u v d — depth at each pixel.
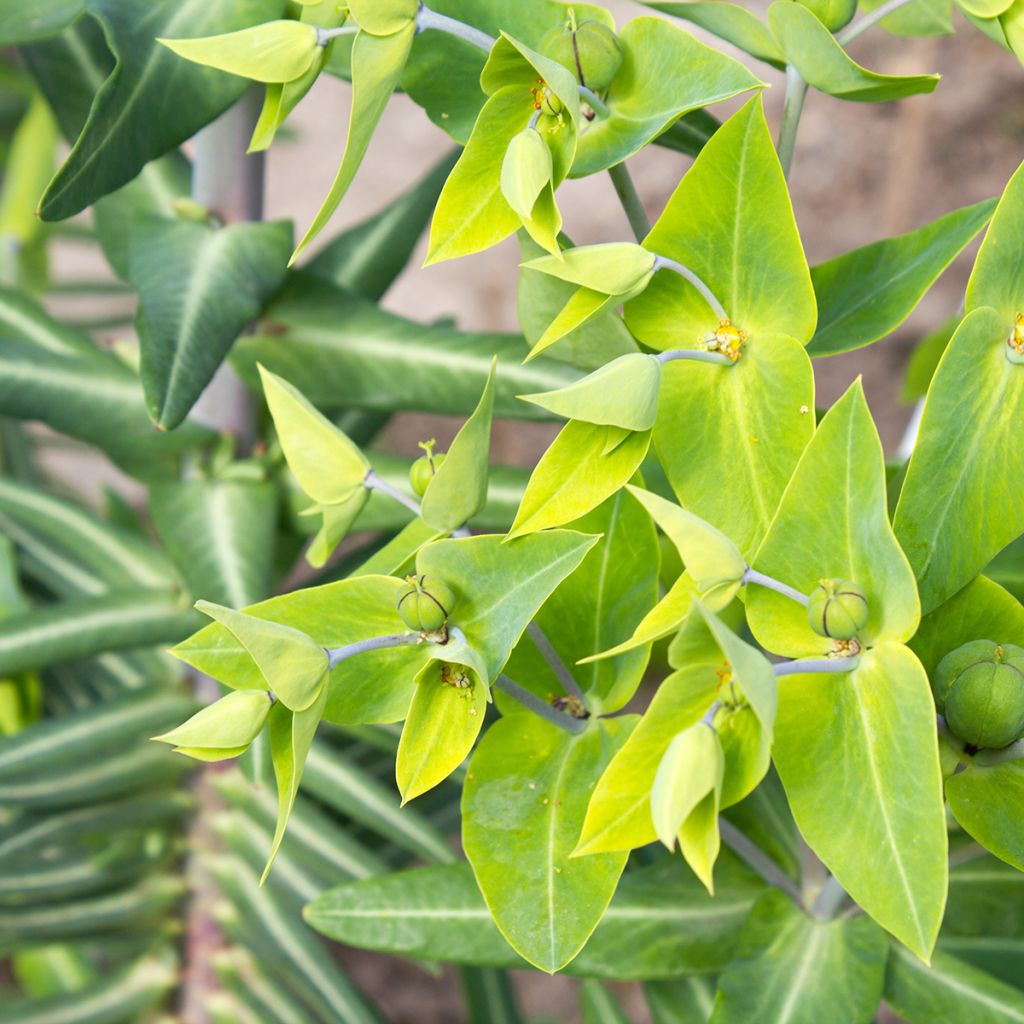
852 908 0.69
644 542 0.66
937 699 0.63
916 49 1.52
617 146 0.64
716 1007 0.68
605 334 0.66
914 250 0.68
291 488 0.79
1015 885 0.72
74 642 0.79
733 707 0.61
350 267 0.82
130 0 0.67
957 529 0.63
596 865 0.63
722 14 0.67
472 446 0.62
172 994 0.98
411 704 0.62
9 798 0.81
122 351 0.81
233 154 0.75
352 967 1.50
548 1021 1.38
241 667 0.63
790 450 0.63
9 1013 0.95
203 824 0.90
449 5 0.65
